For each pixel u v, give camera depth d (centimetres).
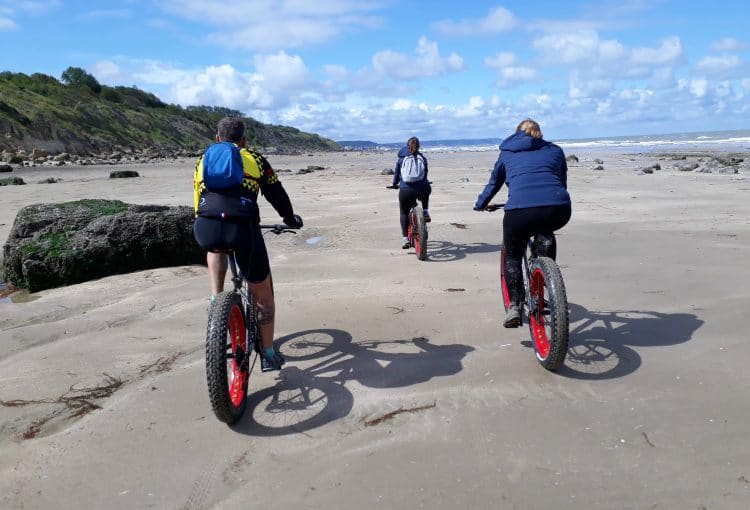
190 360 439
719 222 974
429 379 393
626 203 1258
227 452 310
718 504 250
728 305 515
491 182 471
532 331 421
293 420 343
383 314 539
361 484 275
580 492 262
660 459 285
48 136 5722
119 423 343
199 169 364
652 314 507
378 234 986
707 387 360
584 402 349
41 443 323
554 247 430
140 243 757
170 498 271
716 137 9850
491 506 255
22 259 711
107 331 508
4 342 485
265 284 382
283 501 265
